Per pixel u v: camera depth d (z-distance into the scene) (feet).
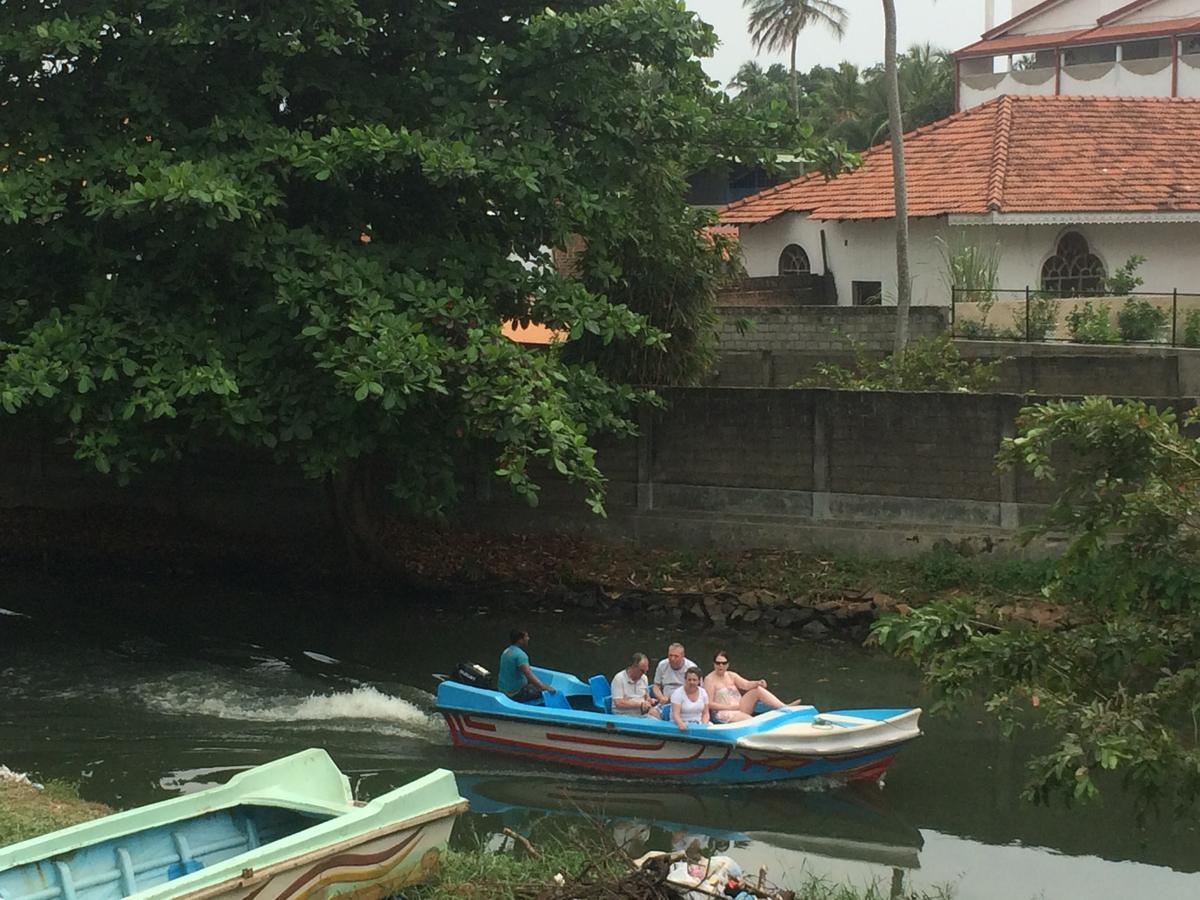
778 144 59.62
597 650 56.44
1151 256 86.63
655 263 65.46
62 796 35.88
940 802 40.98
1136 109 97.19
